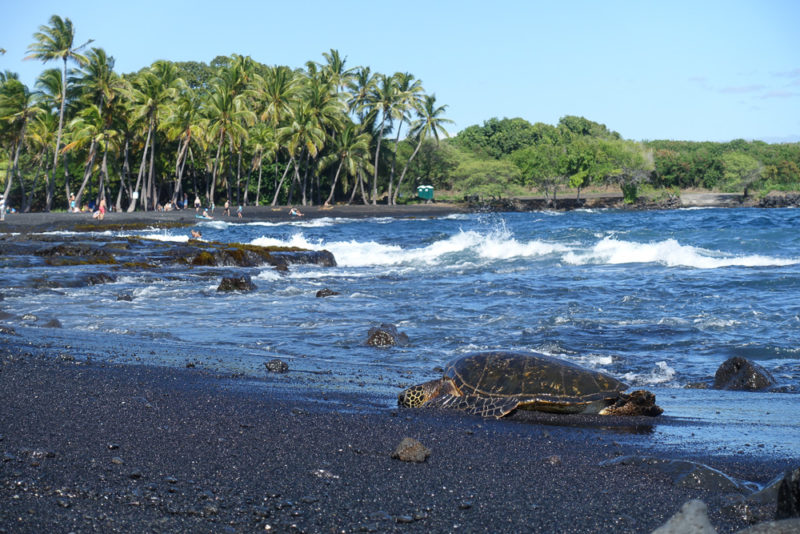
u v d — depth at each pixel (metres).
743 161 91.94
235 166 73.88
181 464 3.82
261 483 3.56
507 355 6.33
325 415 5.32
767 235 25.61
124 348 8.36
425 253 24.39
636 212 68.31
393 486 3.62
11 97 52.06
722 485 3.66
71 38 51.59
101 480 3.44
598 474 3.95
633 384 7.23
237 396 5.81
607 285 14.68
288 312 12.24
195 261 21.41
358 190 82.25
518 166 88.94
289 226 49.31
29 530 2.78
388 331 9.44
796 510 2.45
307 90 67.25
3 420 4.54
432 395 6.12
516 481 3.78
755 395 6.63
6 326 9.38
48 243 23.61
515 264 20.45
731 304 11.85
